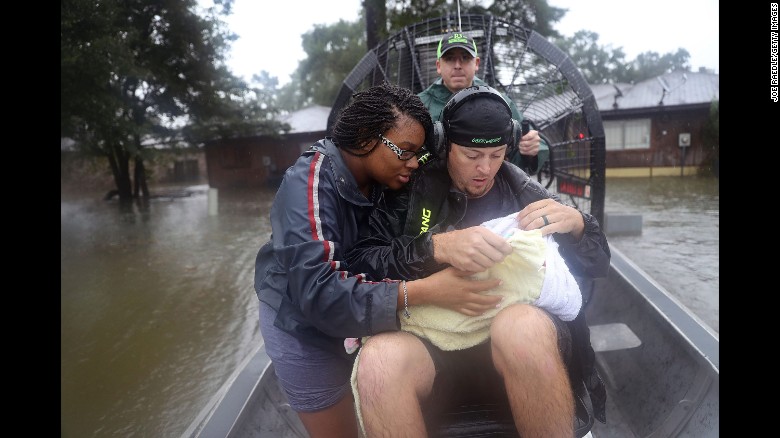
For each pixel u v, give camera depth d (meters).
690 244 9.13
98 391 4.90
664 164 22.14
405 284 1.75
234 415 2.47
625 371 3.25
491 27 4.29
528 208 1.94
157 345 5.87
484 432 1.90
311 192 1.80
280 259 1.79
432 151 1.97
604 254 1.98
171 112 20.72
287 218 1.80
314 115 27.80
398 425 1.67
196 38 19.42
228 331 6.21
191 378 5.10
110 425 4.35
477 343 1.86
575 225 1.92
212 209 16.28
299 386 2.04
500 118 1.86
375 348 1.73
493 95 1.90
